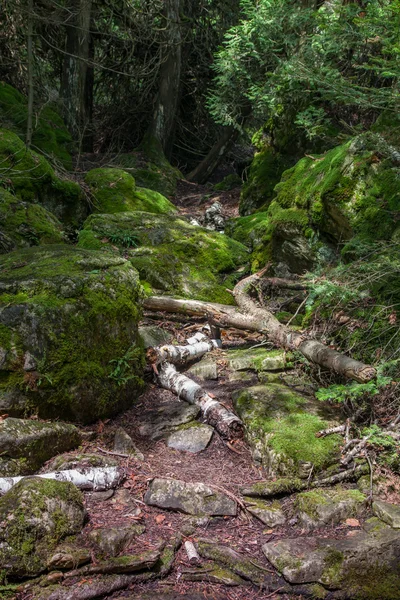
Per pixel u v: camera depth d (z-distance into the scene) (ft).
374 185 18.13
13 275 14.66
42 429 12.39
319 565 10.17
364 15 20.84
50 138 32.73
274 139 29.73
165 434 14.23
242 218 27.66
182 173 45.21
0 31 35.88
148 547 10.40
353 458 12.82
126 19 39.96
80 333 14.10
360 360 15.23
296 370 16.60
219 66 30.50
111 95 46.44
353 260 18.29
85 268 15.48
